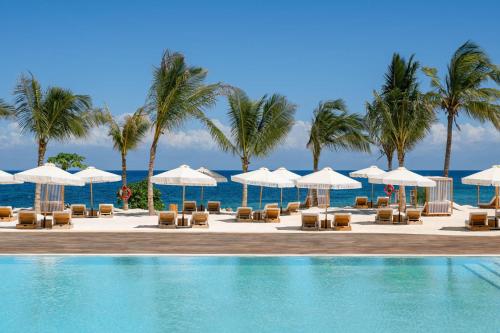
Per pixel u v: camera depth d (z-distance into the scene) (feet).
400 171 68.49
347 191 249.75
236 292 33.17
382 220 66.85
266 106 83.92
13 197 194.29
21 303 30.73
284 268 39.04
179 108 78.18
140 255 41.55
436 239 50.98
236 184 325.01
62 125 80.07
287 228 61.16
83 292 32.89
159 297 32.09
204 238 50.83
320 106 94.38
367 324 27.66
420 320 28.30
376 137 89.04
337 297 32.30
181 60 78.02
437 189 79.66
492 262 41.14
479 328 27.12
